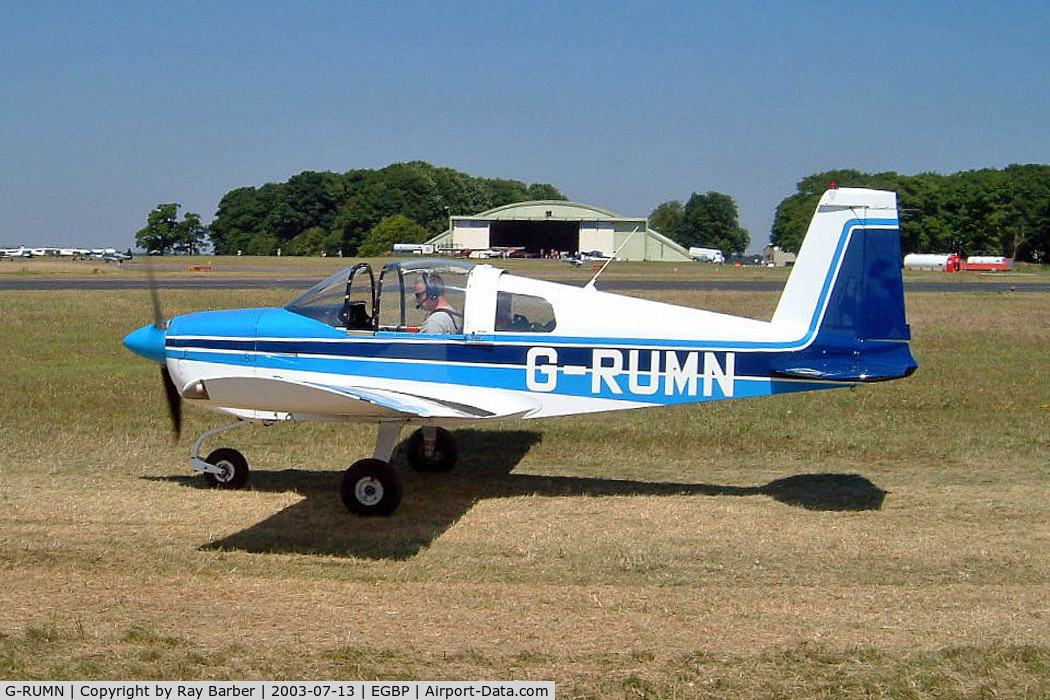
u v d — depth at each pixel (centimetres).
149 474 787
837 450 895
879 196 696
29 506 680
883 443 916
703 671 414
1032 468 833
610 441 923
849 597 512
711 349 711
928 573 555
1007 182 8388
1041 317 2234
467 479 795
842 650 435
